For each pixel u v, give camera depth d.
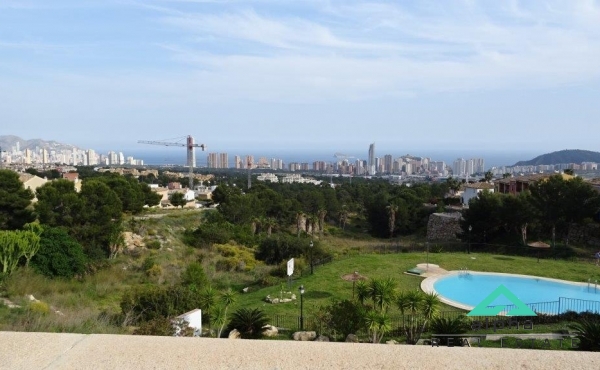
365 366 2.14
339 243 48.62
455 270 27.20
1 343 2.43
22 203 32.22
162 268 29.69
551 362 2.18
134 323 15.52
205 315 17.58
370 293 16.08
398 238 54.12
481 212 38.56
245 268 32.44
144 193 56.03
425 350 2.35
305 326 17.42
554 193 34.22
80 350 2.34
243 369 2.11
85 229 30.73
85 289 23.11
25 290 19.28
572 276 25.94
